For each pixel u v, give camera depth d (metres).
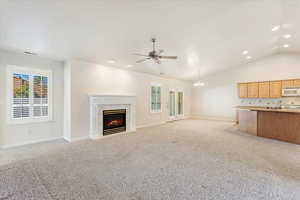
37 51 3.84
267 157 3.16
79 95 4.57
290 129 4.27
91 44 3.71
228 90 8.10
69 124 4.43
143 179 2.31
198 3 2.61
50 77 4.47
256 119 5.02
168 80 8.04
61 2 2.27
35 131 4.23
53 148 3.74
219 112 8.47
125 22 2.94
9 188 2.07
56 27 2.89
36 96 4.24
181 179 2.31
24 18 2.54
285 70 6.62
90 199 1.85
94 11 2.55
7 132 3.79
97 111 4.74
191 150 3.61
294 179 2.29
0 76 3.68
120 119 5.52
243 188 2.06
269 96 6.72
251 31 4.05
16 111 3.92
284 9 3.12
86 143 4.17
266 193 1.95
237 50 5.50
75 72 4.50
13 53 3.86
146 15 2.79
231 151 3.53
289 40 5.02
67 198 1.87
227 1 2.67
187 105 9.35
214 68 7.52
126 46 3.98
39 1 2.21
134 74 6.27
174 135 5.07
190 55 5.25
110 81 5.41
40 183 2.20
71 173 2.49
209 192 1.98
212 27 3.53
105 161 2.97
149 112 6.92
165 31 3.42
